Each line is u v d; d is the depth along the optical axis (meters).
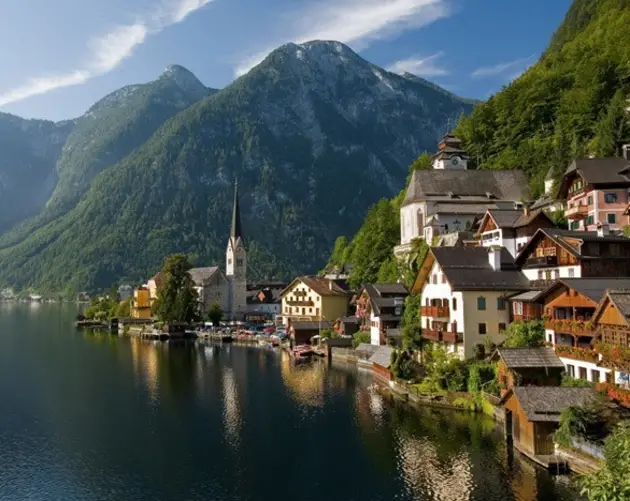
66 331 184.75
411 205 137.38
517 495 43.12
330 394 79.88
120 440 61.41
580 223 93.38
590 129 147.75
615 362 46.84
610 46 173.88
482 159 175.88
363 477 49.25
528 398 49.84
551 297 60.81
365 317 116.31
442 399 69.38
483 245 92.31
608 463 27.45
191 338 161.88
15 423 68.06
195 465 53.78
